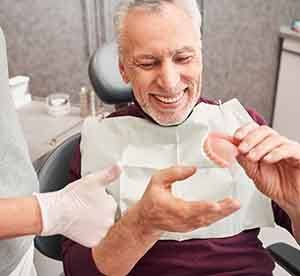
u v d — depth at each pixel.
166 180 0.65
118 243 0.74
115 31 0.88
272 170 0.80
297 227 0.87
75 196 0.72
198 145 0.97
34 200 0.71
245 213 0.97
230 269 0.96
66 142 1.08
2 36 0.83
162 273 0.94
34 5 2.56
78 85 2.72
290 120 2.46
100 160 0.98
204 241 0.95
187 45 0.82
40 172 1.03
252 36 2.42
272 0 2.31
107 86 1.43
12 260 0.83
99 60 1.46
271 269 1.00
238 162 0.83
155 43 0.81
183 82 0.85
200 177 0.95
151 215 0.64
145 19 0.81
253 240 1.00
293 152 0.75
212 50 2.48
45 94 2.80
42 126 1.80
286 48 2.34
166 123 0.94
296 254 1.02
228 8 2.35
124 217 0.73
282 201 0.83
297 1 2.32
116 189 0.94
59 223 0.71
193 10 0.84
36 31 2.63
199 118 0.97
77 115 1.91
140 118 0.99
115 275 0.80
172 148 0.98
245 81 2.56
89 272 0.83
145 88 0.87
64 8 2.51
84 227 0.74
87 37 2.54
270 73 2.51
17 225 0.68
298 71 2.30
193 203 0.61
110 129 1.00
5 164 0.80
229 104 1.03
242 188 0.96
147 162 0.97
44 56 2.70
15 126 0.85
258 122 1.04
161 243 0.94
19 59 2.75
